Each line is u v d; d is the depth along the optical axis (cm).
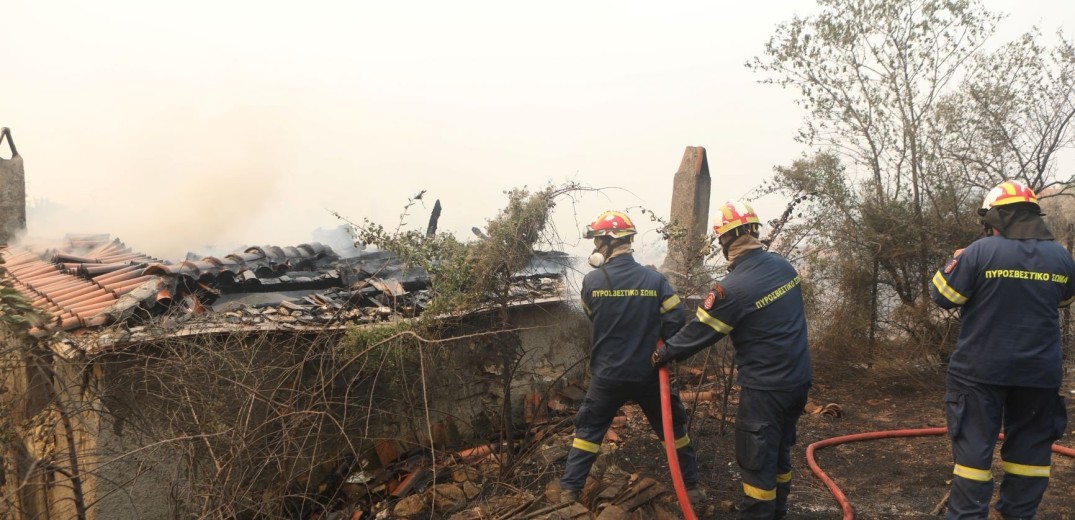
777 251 660
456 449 581
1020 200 335
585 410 411
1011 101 770
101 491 436
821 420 629
